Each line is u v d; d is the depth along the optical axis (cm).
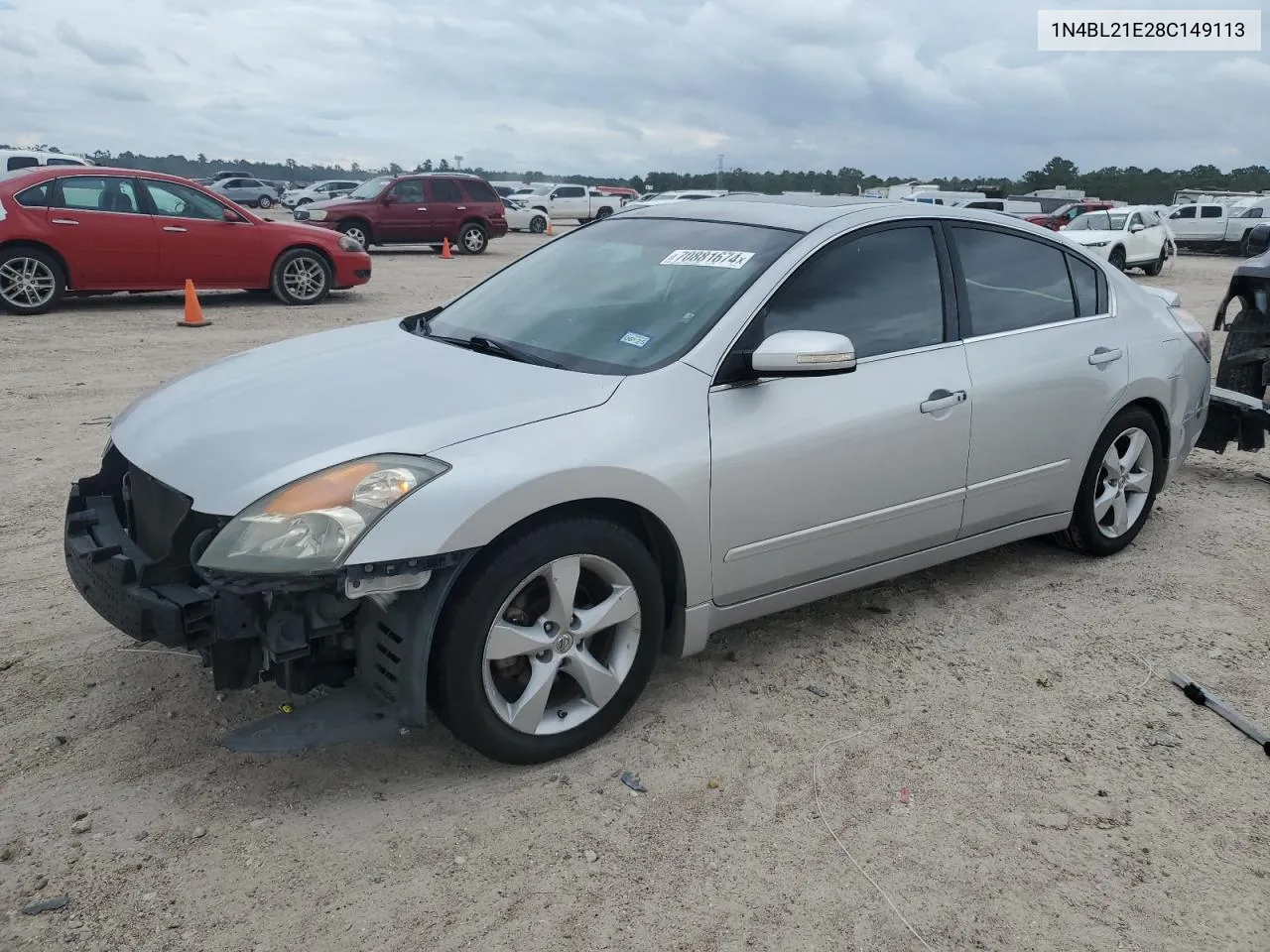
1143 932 251
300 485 271
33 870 258
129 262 1191
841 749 323
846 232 373
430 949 238
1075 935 249
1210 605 437
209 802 287
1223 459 679
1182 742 333
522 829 280
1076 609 430
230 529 268
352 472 273
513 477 280
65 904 247
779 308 348
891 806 295
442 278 1736
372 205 2211
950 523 401
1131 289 487
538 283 406
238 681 279
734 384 332
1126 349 458
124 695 338
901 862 272
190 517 283
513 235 3400
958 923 252
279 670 285
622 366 331
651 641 323
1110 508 479
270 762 306
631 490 303
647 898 256
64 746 309
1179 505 575
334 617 278
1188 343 501
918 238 396
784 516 345
